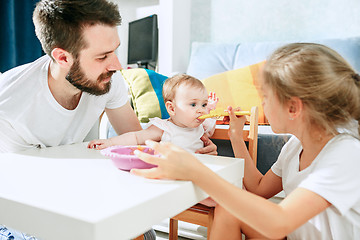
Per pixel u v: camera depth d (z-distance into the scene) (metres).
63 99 1.06
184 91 1.19
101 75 0.95
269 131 1.45
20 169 0.69
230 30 2.71
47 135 1.06
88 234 0.41
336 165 0.65
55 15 0.86
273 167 0.95
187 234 1.36
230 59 2.36
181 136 1.21
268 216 0.57
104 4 0.89
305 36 2.44
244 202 0.57
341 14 2.31
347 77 0.70
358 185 0.64
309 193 0.63
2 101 0.97
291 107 0.71
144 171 0.62
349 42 2.01
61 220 0.44
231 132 1.03
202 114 1.18
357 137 0.73
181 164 0.59
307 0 2.41
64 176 0.63
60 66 0.95
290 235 0.79
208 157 0.82
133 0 3.08
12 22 2.33
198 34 2.83
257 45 2.32
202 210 0.98
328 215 0.69
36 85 1.00
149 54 2.70
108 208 0.45
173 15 2.63
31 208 0.47
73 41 0.86
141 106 1.84
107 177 0.62
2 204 0.51
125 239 0.45
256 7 2.59
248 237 0.82
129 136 1.13
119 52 3.18
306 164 0.79
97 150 0.94
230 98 1.82
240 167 0.77
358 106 0.71
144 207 0.48
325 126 0.70
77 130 1.15
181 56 2.77
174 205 0.55
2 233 0.84
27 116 1.00
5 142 1.03
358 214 0.69
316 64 0.68
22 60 2.45
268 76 0.72
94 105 1.15
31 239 0.80
